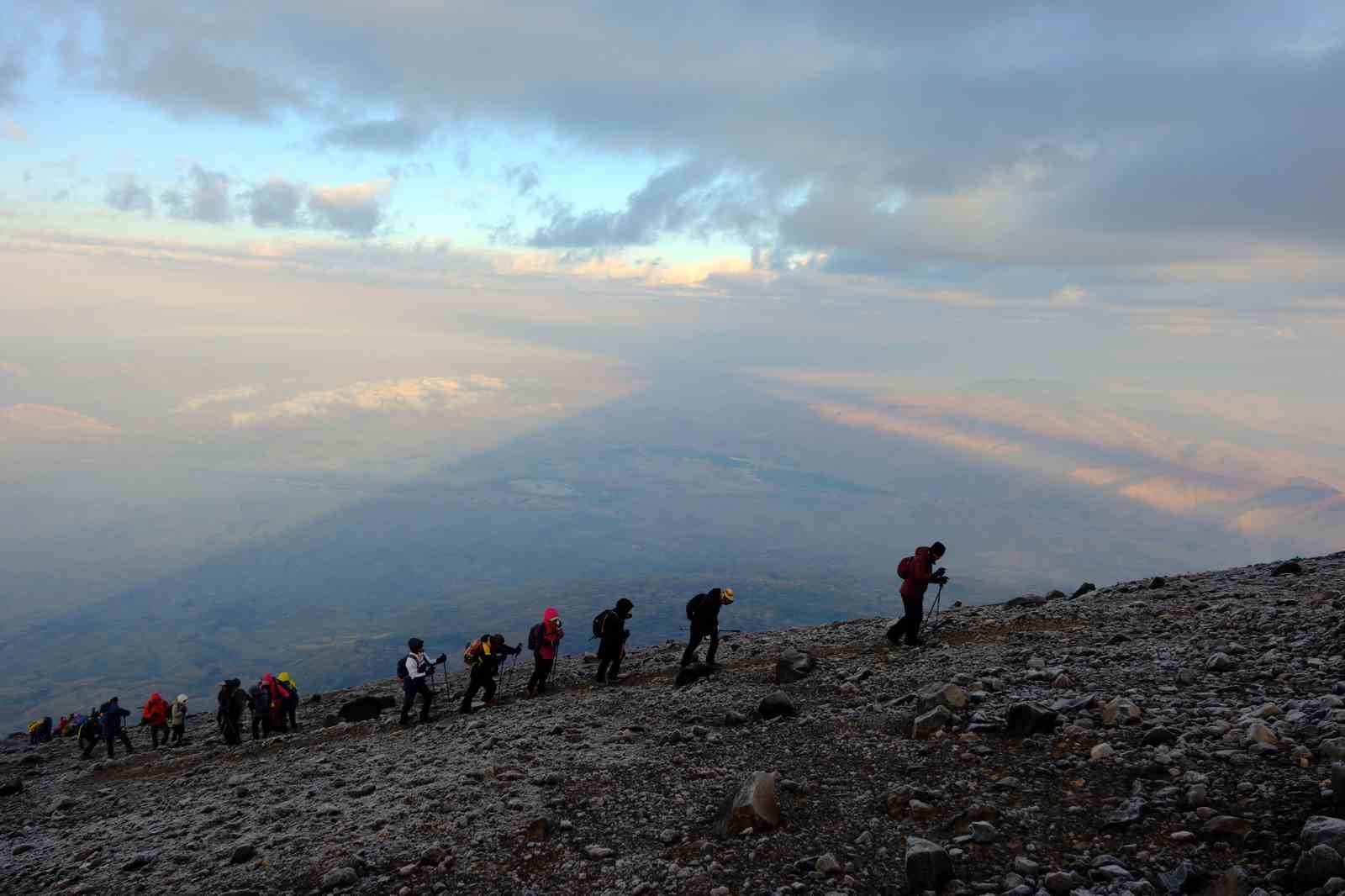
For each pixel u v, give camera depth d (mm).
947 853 7742
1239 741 9289
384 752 17406
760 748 12789
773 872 8500
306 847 11242
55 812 17984
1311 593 17703
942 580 19797
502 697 22766
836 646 21547
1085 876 7324
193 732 32688
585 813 11078
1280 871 6582
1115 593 23281
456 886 9414
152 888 10672
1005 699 12859
